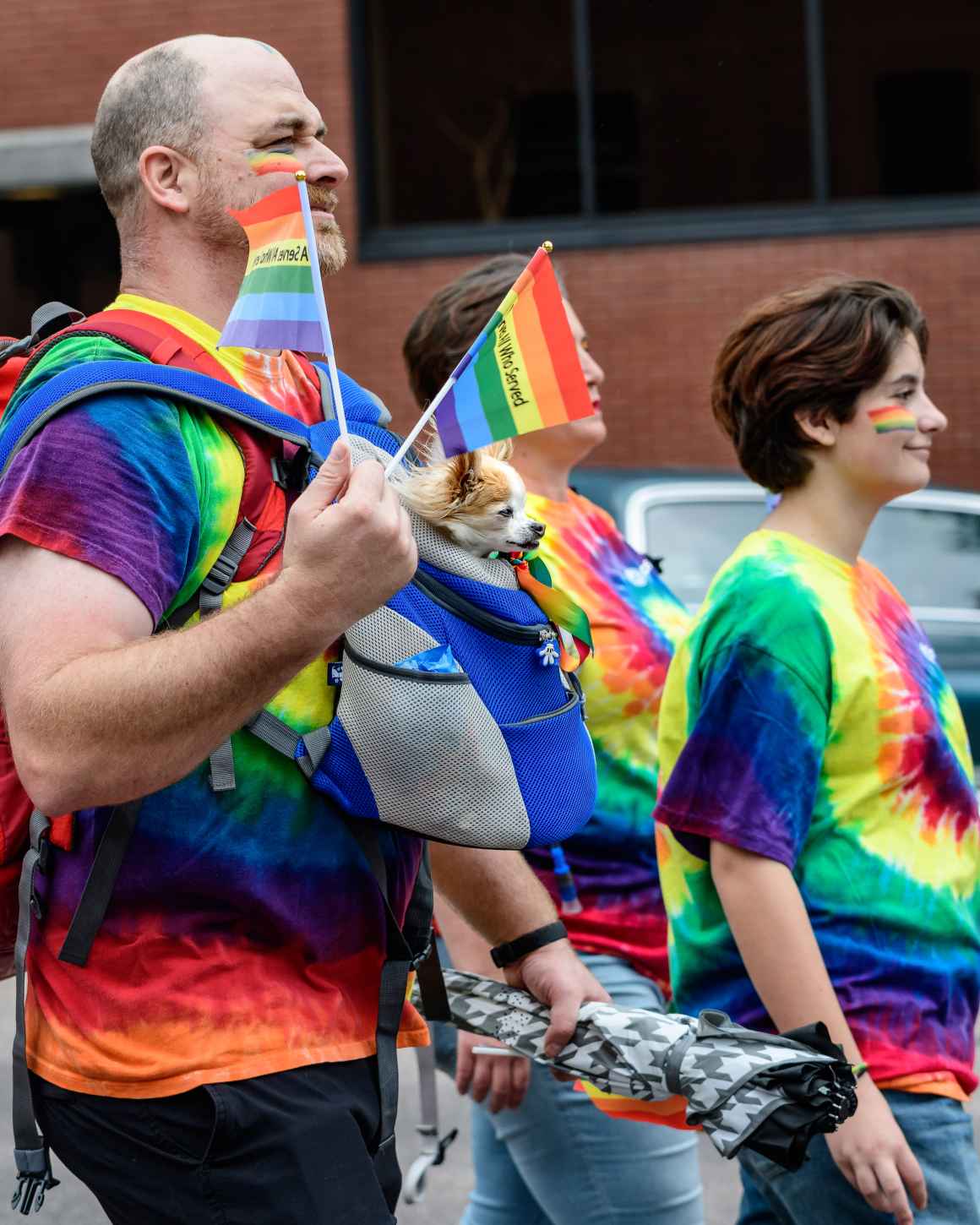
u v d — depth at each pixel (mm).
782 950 3785
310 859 3057
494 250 19844
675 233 19688
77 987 2982
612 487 11578
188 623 2977
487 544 3109
